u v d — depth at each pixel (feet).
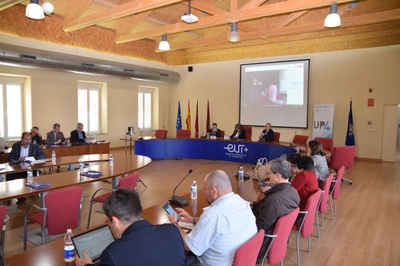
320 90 29.99
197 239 5.77
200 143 28.07
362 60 27.94
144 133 37.73
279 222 7.02
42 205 10.90
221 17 21.76
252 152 25.72
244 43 33.60
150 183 19.88
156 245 4.42
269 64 32.22
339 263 9.99
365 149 28.53
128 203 4.81
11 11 23.89
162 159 28.53
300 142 25.59
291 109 31.30
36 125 26.91
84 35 29.12
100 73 28.37
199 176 21.91
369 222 13.58
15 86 26.55
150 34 26.84
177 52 38.50
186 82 38.42
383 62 27.12
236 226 5.81
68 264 5.35
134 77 31.96
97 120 33.40
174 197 9.31
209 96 36.73
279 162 8.51
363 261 10.12
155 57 37.11
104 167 14.51
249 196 10.09
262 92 32.83
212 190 6.20
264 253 7.47
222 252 5.76
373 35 27.14
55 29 26.73
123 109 34.81
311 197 8.82
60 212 9.37
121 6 21.04
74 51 28.40
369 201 16.57
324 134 29.32
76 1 24.52
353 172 23.73
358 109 28.48
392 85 26.89
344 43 28.60
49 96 27.73
